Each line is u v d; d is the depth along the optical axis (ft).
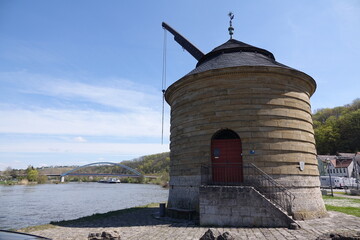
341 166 236.63
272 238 31.48
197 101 51.03
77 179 608.60
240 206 39.24
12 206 109.29
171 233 35.76
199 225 41.01
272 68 47.60
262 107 46.65
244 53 55.57
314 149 50.55
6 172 437.99
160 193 183.21
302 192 44.42
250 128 45.65
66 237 34.37
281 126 46.14
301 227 36.96
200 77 50.88
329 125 295.07
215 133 48.08
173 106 58.29
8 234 15.25
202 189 41.65
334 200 83.71
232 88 48.24
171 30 84.48
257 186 43.14
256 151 44.57
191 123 51.01
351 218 44.73
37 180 401.08
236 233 34.35
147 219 48.55
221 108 47.96
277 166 44.04
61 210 95.55
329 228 36.50
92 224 44.01
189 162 49.52
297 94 49.88
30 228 40.83
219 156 47.91
